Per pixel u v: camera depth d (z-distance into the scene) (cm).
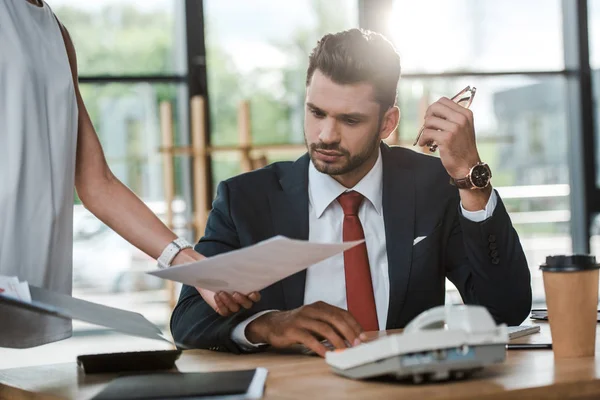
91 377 152
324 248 142
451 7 577
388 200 210
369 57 194
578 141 598
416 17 572
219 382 129
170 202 523
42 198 174
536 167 595
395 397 119
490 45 586
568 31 597
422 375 126
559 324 148
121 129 532
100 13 528
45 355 480
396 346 124
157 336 142
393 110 205
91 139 187
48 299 142
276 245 137
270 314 172
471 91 199
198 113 507
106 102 530
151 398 120
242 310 175
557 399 125
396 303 204
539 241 593
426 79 574
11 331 172
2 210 168
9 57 169
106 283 511
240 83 548
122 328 139
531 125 593
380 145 216
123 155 532
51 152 176
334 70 193
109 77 529
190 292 194
